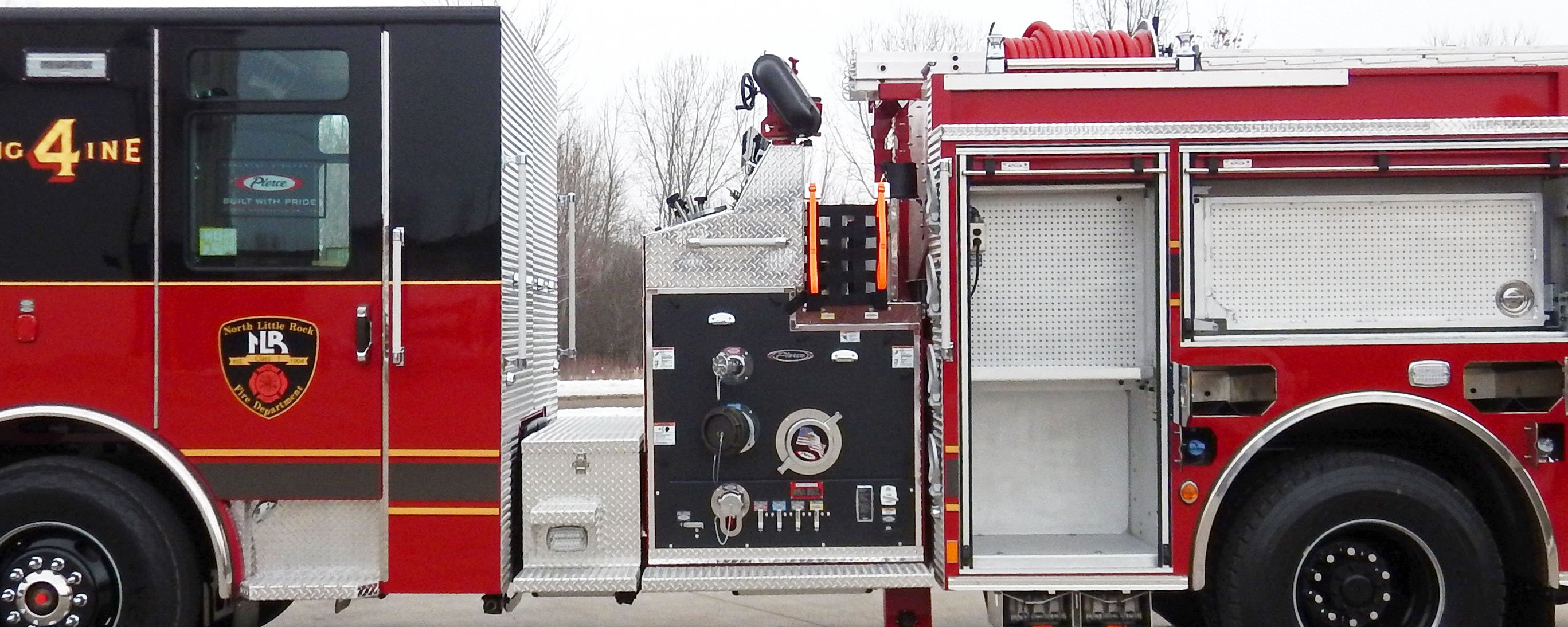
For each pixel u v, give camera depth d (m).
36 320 3.64
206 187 3.69
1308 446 3.92
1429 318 3.75
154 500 3.68
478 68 3.73
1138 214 3.81
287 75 3.71
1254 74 3.65
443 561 3.70
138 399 3.65
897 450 3.85
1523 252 3.76
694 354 3.82
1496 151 3.64
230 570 3.65
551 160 4.67
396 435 3.68
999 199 3.82
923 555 3.86
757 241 3.81
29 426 3.86
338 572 3.74
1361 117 3.67
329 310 3.67
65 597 3.62
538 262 4.36
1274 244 3.75
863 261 3.84
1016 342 3.83
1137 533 3.88
